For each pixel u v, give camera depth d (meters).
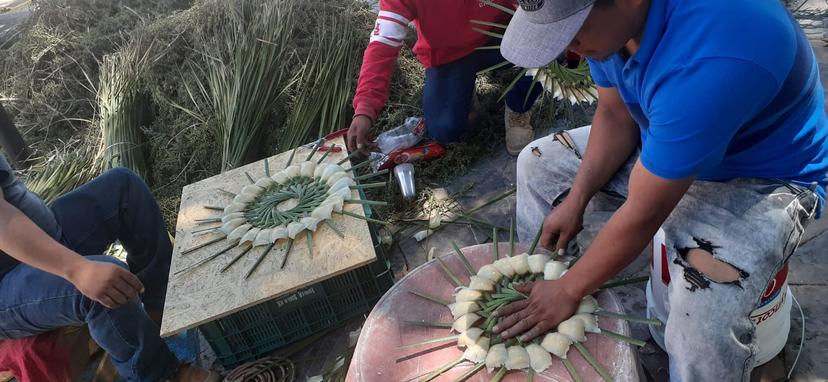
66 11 4.16
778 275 1.54
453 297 1.64
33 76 3.97
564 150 1.87
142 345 2.04
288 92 3.19
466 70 2.71
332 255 1.94
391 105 3.12
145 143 3.35
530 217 2.01
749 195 1.40
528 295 1.54
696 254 1.42
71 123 3.75
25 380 1.98
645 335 1.95
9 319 1.94
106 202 2.27
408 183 2.68
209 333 2.10
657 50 1.15
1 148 3.61
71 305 1.90
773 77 1.12
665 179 1.21
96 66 3.92
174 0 4.20
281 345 2.23
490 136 2.92
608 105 1.64
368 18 3.56
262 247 2.04
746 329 1.42
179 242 2.15
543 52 1.14
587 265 1.41
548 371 1.41
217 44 3.35
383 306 1.65
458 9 2.51
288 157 2.46
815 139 1.38
